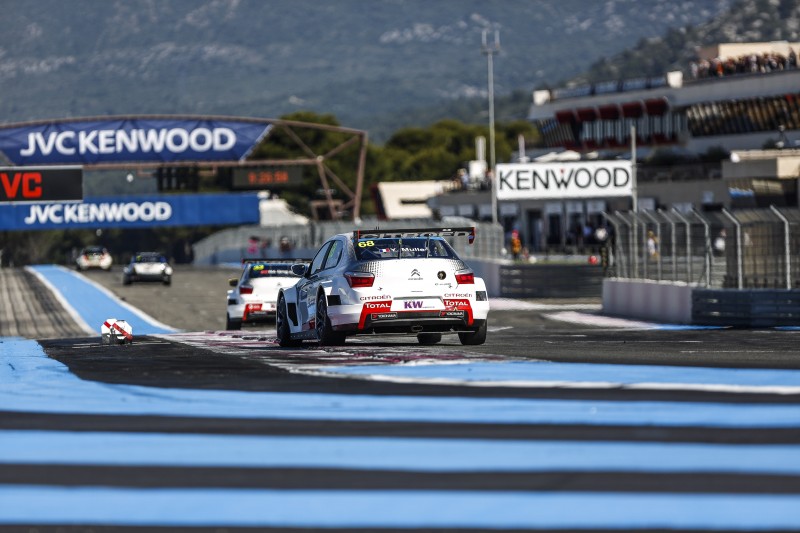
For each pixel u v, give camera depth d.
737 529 23.61
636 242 130.88
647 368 53.50
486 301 67.94
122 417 40.50
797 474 28.62
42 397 47.09
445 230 68.62
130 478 29.77
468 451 32.50
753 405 39.91
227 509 26.22
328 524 24.81
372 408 40.97
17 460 32.53
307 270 73.00
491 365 55.50
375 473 29.89
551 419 37.72
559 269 180.25
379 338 82.06
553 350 66.75
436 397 43.41
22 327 151.00
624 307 134.25
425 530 24.20
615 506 25.75
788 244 101.69
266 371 55.22
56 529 24.66
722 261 109.56
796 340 77.38
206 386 49.00
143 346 80.62
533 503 26.22
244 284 112.69
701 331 93.44
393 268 66.38
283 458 32.06
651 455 31.30
